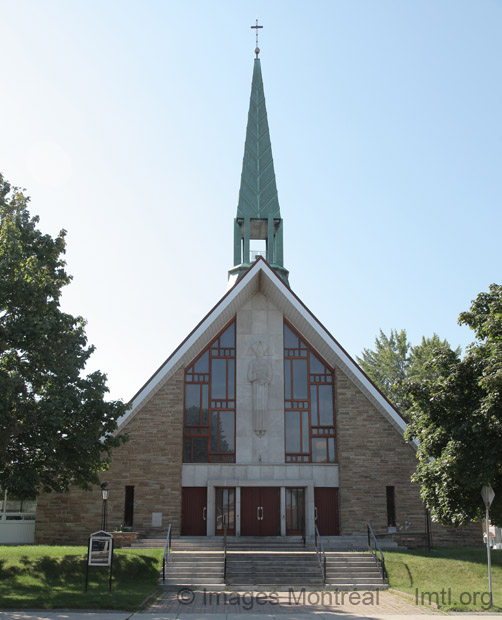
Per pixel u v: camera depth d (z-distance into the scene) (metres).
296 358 34.19
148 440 31.83
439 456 20.22
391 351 65.56
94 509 30.91
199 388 33.50
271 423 33.19
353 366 32.72
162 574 23.67
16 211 24.31
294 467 32.53
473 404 19.38
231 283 39.81
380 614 17.30
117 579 23.14
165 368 32.12
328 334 32.81
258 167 42.34
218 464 32.38
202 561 25.27
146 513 30.98
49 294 23.20
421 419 20.67
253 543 29.66
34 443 22.31
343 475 31.92
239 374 33.72
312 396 33.72
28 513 33.03
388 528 31.41
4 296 21.50
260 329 34.38
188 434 32.88
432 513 20.83
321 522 32.06
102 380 24.44
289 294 33.00
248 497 32.22
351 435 32.44
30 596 19.45
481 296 20.67
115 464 31.45
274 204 41.56
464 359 19.84
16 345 21.73
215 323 33.41
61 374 23.39
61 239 24.55
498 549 29.95
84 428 23.53
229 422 33.22
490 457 18.11
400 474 32.00
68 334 24.39
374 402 32.66
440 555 26.48
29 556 24.50
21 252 22.27
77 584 22.17
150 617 16.38
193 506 32.06
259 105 44.38
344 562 25.19
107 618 16.05
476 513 19.80
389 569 24.75
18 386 21.81
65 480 24.58
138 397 31.62
